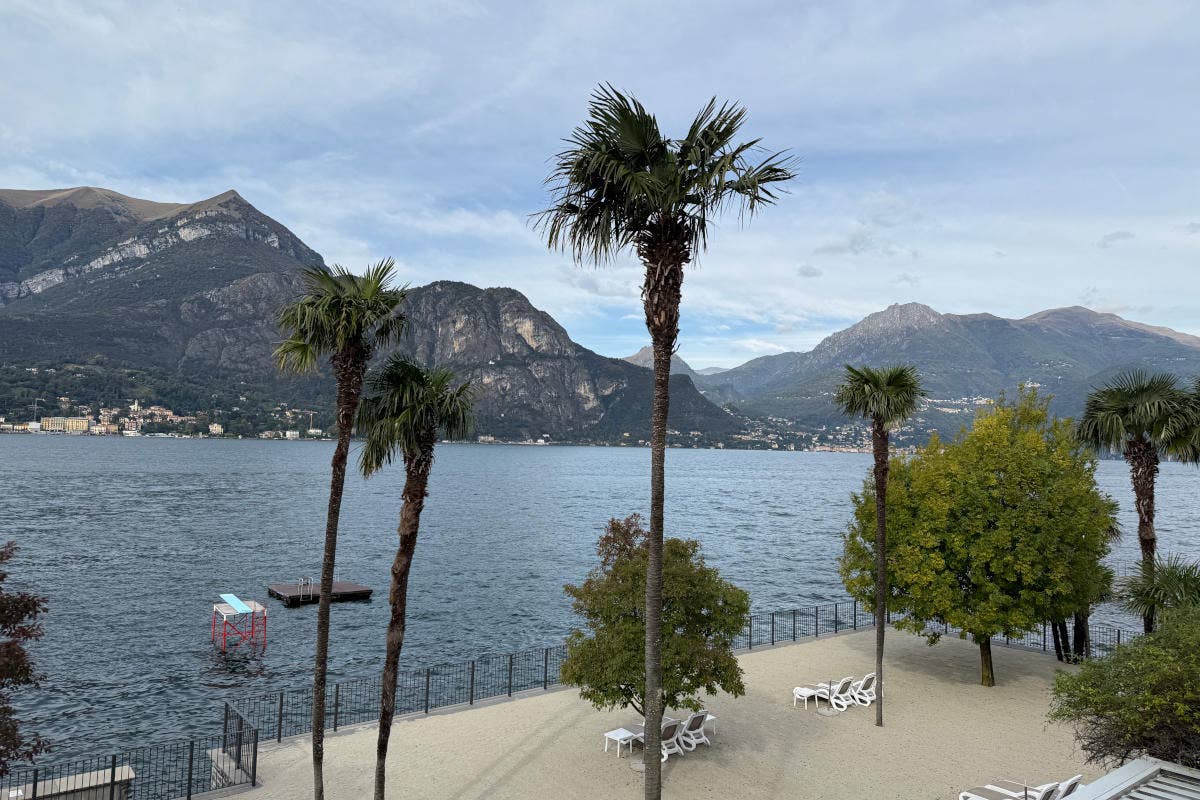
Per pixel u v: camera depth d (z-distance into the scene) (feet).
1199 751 49.83
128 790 61.72
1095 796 45.06
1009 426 110.22
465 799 61.72
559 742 75.15
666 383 42.09
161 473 600.39
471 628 158.30
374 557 250.37
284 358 51.60
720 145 40.91
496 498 498.69
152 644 141.18
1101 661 58.44
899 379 79.77
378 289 52.70
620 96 39.01
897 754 73.67
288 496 455.22
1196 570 79.00
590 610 71.05
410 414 52.13
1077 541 94.12
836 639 123.65
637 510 437.99
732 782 66.33
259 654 136.15
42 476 527.81
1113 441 91.66
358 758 70.28
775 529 363.76
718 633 72.59
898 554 98.68
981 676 101.45
